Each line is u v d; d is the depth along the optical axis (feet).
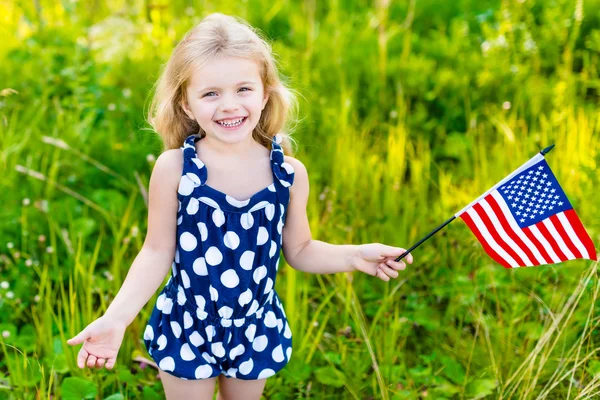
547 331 10.20
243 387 8.63
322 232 12.67
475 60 17.98
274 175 7.94
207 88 7.54
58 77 16.65
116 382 10.20
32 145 15.15
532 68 17.74
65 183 14.61
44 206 13.23
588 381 10.32
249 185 7.91
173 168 7.77
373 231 13.23
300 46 19.58
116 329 7.54
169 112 8.18
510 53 17.88
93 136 15.49
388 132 16.33
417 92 17.35
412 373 10.34
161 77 8.17
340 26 20.53
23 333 10.96
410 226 13.41
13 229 13.26
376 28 20.52
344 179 14.19
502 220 8.25
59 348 10.50
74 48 17.69
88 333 7.36
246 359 8.20
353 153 14.62
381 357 10.71
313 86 17.74
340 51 18.79
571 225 8.08
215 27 7.68
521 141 15.25
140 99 16.89
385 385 10.23
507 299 11.53
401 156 14.84
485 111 16.69
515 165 14.28
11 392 9.73
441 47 18.94
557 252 8.22
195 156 7.79
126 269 12.36
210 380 8.33
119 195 14.03
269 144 8.52
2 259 12.36
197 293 7.95
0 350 10.68
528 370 9.91
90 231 12.94
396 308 11.02
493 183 13.97
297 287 11.70
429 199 14.58
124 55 18.57
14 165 14.33
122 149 15.11
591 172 12.87
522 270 11.87
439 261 12.62
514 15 18.80
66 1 19.75
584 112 15.85
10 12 21.31
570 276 11.60
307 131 15.89
